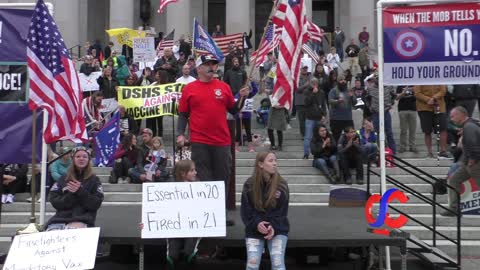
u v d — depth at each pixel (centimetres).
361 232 862
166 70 1889
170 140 1831
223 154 850
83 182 849
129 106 1554
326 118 1792
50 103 879
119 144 1512
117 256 1022
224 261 1016
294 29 902
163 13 3716
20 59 927
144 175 1423
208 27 3872
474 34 909
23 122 930
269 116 1680
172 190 784
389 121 1588
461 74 912
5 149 926
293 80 900
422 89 1584
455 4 910
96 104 1678
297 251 1008
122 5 3228
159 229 776
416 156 1616
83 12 3653
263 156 774
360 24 3136
